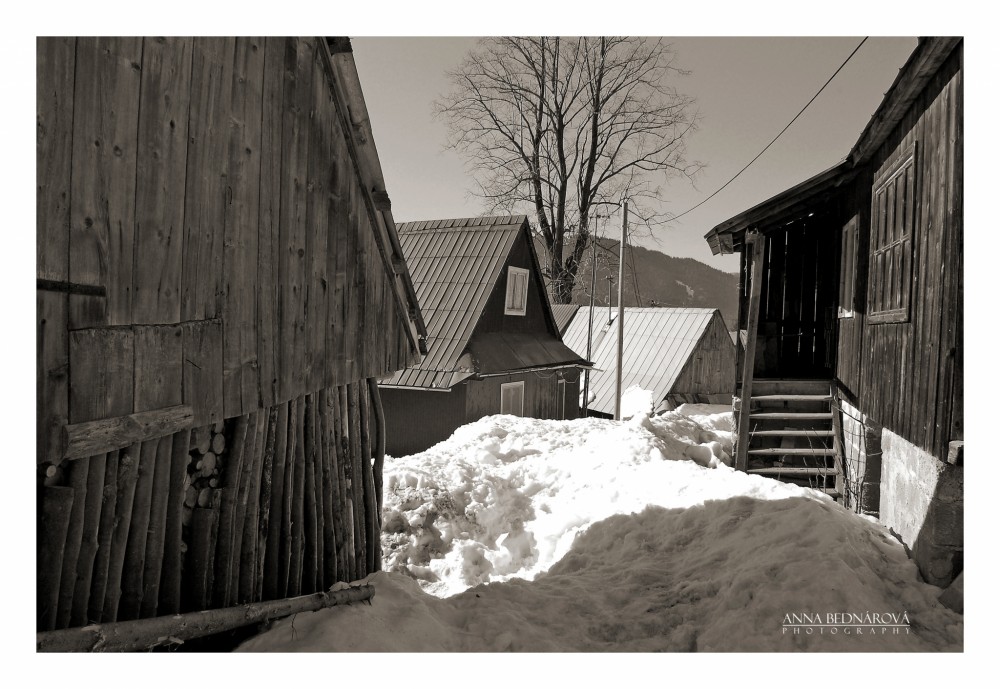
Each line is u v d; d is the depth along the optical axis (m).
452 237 19.23
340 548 5.58
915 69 5.48
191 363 3.59
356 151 5.51
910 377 5.93
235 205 3.93
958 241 4.87
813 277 11.47
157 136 3.30
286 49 4.43
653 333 25.70
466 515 8.18
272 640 4.24
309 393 4.95
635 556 6.81
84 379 2.92
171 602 3.62
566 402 21.20
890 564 5.64
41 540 2.81
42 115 2.68
